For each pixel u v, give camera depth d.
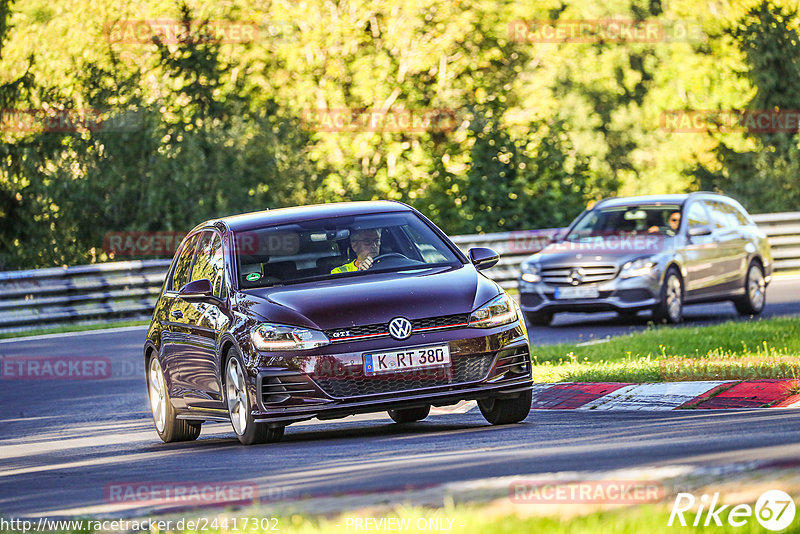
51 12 120.75
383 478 25.45
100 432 44.25
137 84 119.50
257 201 117.62
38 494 28.92
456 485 23.17
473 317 33.41
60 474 32.75
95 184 115.88
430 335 32.94
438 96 133.00
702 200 74.00
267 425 33.84
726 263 72.62
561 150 115.25
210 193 117.06
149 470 31.47
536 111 136.88
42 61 119.56
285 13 130.62
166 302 41.00
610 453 26.84
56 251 116.94
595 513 19.34
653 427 31.75
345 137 129.62
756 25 143.25
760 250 75.44
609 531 18.16
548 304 69.62
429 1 133.12
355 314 33.03
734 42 144.38
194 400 37.88
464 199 113.69
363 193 120.00
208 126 118.81
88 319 92.00
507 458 27.19
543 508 20.00
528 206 112.69
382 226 37.56
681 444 27.53
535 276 70.25
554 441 30.19
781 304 79.50
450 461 27.44
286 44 130.88
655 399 38.72
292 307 33.56
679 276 69.44
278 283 35.72
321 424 41.91
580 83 143.88
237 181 117.50
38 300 90.25
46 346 75.50
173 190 116.25
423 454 29.33
